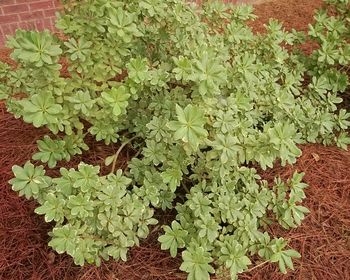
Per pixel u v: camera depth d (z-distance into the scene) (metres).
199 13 0.86
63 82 0.68
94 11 0.66
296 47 1.12
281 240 0.69
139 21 0.79
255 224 0.70
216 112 0.67
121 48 0.70
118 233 0.66
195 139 0.58
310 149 0.97
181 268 0.62
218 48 0.80
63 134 0.93
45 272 0.74
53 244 0.60
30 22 1.38
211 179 0.75
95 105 0.71
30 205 0.82
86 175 0.62
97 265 0.68
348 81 1.05
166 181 0.68
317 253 0.79
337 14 1.06
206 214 0.67
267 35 0.94
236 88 0.79
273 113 0.89
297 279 0.75
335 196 0.88
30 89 0.73
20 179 0.63
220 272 0.69
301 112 0.91
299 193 0.74
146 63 0.72
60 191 0.63
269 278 0.74
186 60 0.65
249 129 0.70
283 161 0.68
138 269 0.74
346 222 0.84
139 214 0.66
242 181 0.77
